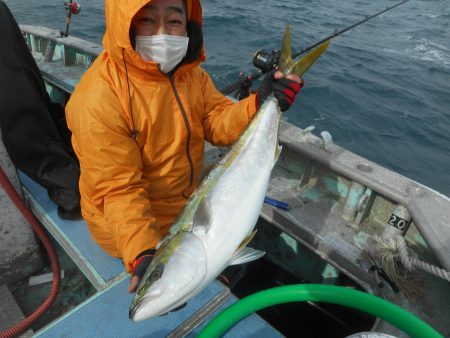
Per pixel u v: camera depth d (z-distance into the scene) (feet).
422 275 6.56
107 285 6.10
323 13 47.85
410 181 7.43
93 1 43.80
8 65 6.15
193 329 5.50
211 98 6.71
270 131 5.50
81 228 7.30
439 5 67.26
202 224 4.36
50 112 8.02
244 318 5.41
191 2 5.39
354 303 4.85
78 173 7.54
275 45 30.91
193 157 6.09
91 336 5.31
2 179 6.49
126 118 5.06
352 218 7.91
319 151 8.39
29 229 7.43
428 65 32.30
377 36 40.86
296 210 8.16
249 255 4.58
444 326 5.64
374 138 19.81
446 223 6.35
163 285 3.93
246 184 5.04
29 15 35.37
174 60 5.23
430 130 21.17
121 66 4.99
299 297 5.02
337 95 23.86
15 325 6.44
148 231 4.69
